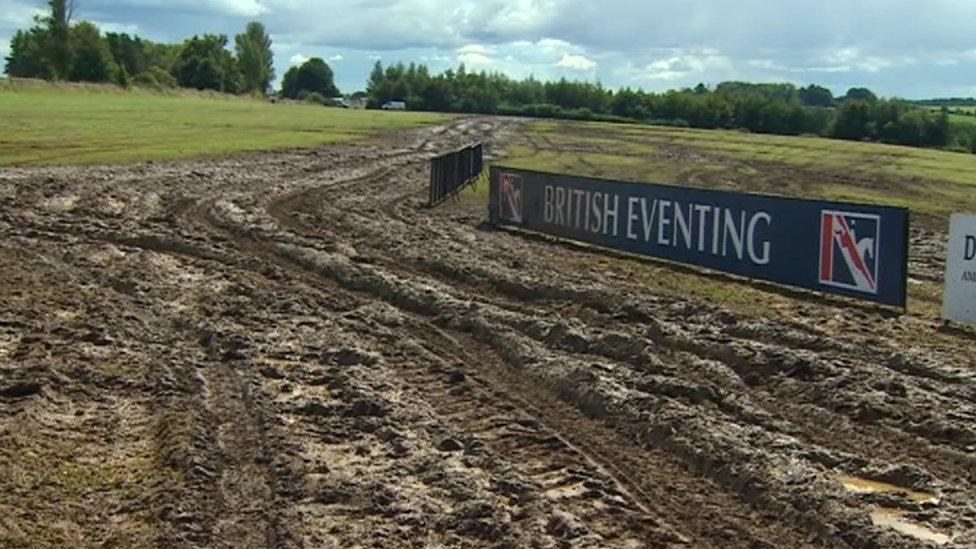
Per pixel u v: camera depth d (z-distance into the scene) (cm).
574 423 1063
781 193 4328
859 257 1742
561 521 799
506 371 1257
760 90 16788
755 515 838
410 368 1256
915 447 1010
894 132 10550
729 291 1841
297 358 1276
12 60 13025
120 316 1447
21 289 1588
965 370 1277
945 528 823
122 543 751
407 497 848
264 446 958
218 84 15400
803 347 1404
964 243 1578
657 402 1080
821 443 1023
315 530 784
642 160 5906
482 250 2225
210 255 1980
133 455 934
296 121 7731
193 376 1178
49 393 1087
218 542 758
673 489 891
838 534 792
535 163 5375
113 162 3697
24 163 3466
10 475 855
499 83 15438
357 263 1930
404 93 15375
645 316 1538
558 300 1669
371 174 4016
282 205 2838
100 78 12325
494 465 928
